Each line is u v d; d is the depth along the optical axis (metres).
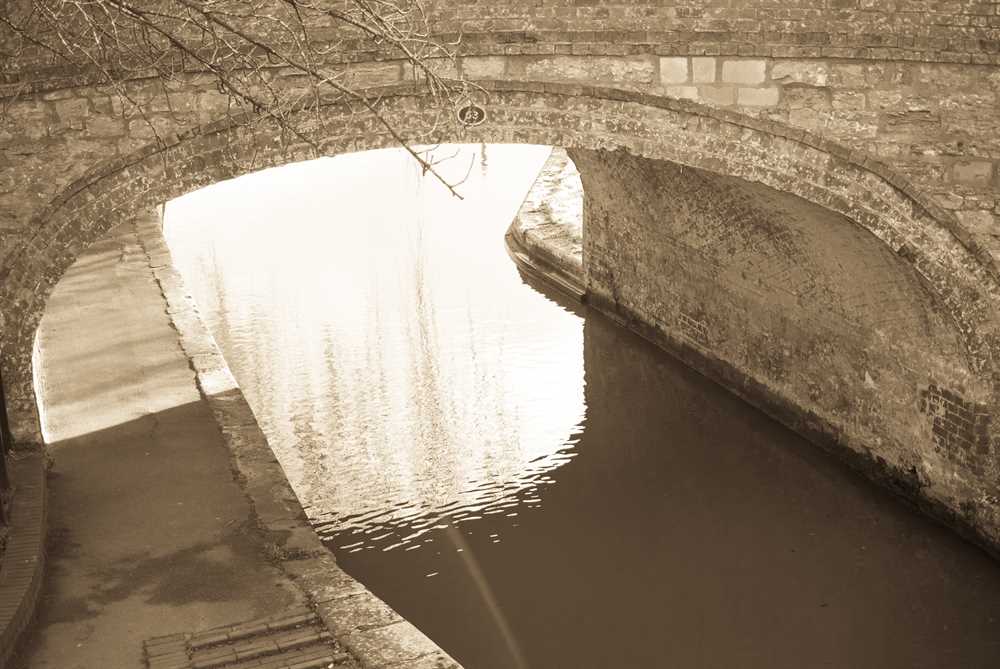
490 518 11.50
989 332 9.88
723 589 10.35
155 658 7.24
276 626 7.67
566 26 9.30
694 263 14.30
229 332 16.77
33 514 8.57
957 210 9.70
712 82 9.49
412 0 6.96
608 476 12.37
